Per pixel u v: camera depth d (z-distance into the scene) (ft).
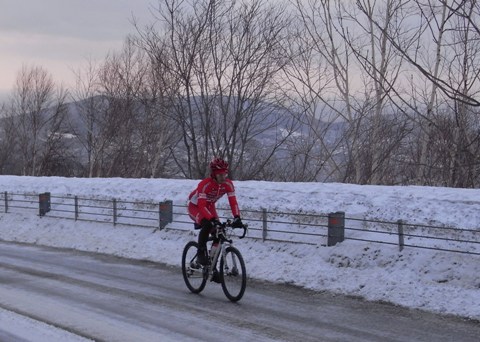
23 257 39.81
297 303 25.79
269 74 70.18
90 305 25.43
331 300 26.40
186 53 70.08
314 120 68.13
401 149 59.31
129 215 50.70
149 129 96.68
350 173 63.10
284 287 29.35
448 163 46.55
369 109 60.39
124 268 35.19
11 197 67.00
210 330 21.43
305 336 20.63
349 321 22.67
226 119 71.36
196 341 20.08
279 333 21.01
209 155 73.26
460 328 21.54
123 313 23.97
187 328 21.70
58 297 27.02
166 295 27.40
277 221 36.55
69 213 55.11
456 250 28.45
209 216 25.64
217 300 26.35
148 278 31.83
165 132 93.30
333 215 33.06
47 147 144.56
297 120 69.36
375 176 60.39
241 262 25.18
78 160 141.59
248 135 73.31
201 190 25.72
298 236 36.65
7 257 39.83
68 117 143.02
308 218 38.83
